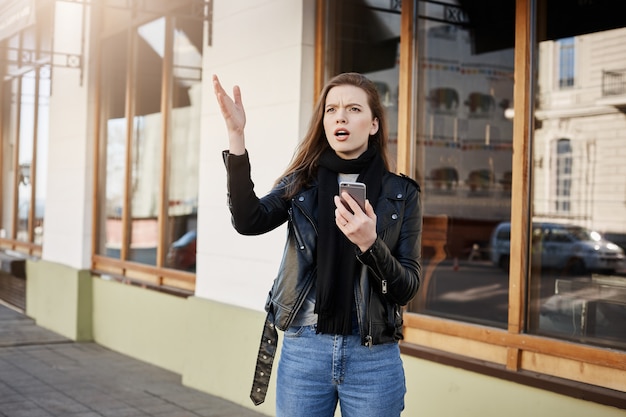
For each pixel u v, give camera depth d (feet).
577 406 13.03
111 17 29.81
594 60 13.98
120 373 24.61
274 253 19.75
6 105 41.55
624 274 13.20
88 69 30.81
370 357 8.42
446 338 15.84
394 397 8.52
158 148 26.32
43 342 30.04
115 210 29.43
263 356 8.85
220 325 21.49
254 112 20.43
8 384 22.89
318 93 18.93
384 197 8.59
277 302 8.60
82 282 30.50
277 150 19.57
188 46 24.36
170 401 21.08
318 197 8.60
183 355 24.34
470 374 14.93
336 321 8.29
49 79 34.78
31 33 37.14
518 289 14.52
